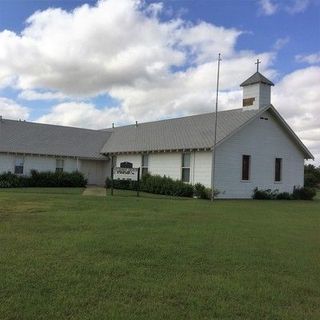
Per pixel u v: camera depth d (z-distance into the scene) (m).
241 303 6.14
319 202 28.20
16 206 15.91
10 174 31.59
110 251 8.77
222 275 7.49
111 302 5.89
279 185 31.84
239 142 29.16
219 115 32.22
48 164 34.44
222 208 18.95
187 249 9.29
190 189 27.36
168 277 7.18
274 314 5.79
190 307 5.88
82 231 10.98
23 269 7.21
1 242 9.32
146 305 5.87
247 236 11.38
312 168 61.06
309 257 9.19
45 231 10.81
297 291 6.82
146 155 32.88
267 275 7.62
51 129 38.06
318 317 5.79
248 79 30.83
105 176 37.19
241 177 29.30
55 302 5.79
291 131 32.03
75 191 26.61
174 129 33.69
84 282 6.67
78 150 36.22
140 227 11.98
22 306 5.59
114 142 37.97
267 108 30.34
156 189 28.56
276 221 15.07
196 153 28.69
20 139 34.59
